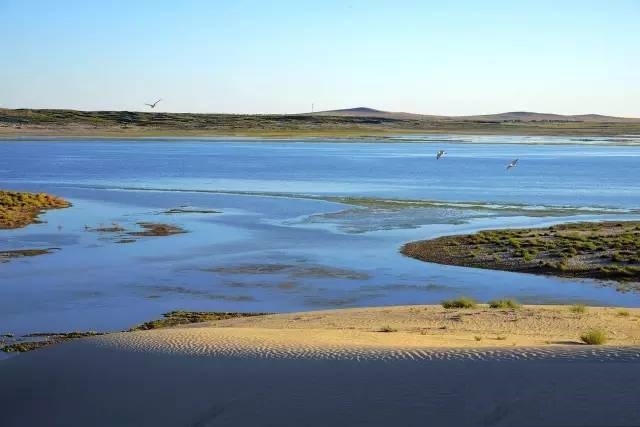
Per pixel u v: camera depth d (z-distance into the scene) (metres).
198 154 162.88
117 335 19.19
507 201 71.56
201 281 35.72
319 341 17.67
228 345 16.61
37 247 45.22
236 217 59.38
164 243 46.75
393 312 26.44
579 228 51.62
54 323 27.91
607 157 158.75
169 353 15.85
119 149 183.25
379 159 148.12
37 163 128.88
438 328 22.36
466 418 10.41
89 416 12.14
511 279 36.00
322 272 37.75
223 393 12.48
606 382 11.59
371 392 11.85
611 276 36.09
